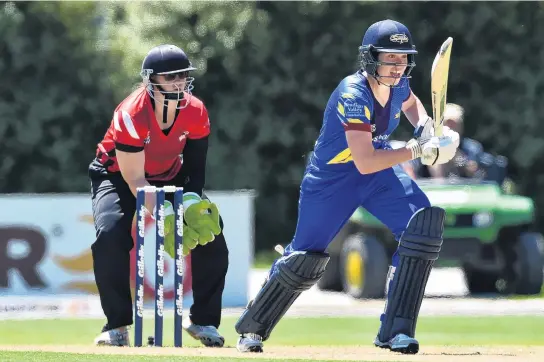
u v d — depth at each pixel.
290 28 65.44
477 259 45.09
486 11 65.44
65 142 64.62
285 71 65.62
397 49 22.61
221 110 65.69
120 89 64.62
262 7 65.44
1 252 42.31
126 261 25.44
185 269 41.28
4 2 63.81
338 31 65.56
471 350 25.02
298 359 20.84
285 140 66.00
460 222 44.81
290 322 36.81
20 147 64.38
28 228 42.50
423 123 22.89
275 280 24.12
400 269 23.20
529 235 45.91
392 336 23.33
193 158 25.77
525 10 65.88
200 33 65.19
